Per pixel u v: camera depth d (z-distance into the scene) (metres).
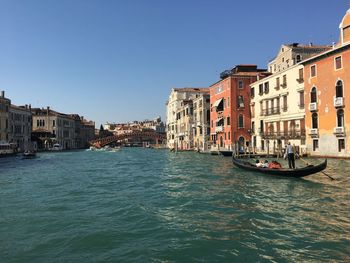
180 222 9.62
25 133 72.19
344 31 29.86
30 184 18.41
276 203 11.86
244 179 18.30
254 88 45.09
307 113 33.09
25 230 9.00
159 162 37.31
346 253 7.04
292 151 19.48
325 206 11.16
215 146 53.41
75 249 7.54
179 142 79.88
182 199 13.02
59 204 12.44
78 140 105.00
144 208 11.54
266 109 41.25
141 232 8.71
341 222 9.20
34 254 7.27
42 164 36.00
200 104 62.28
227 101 47.81
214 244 7.71
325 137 30.88
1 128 60.25
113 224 9.50
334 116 29.81
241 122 46.53
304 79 33.59
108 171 26.64
